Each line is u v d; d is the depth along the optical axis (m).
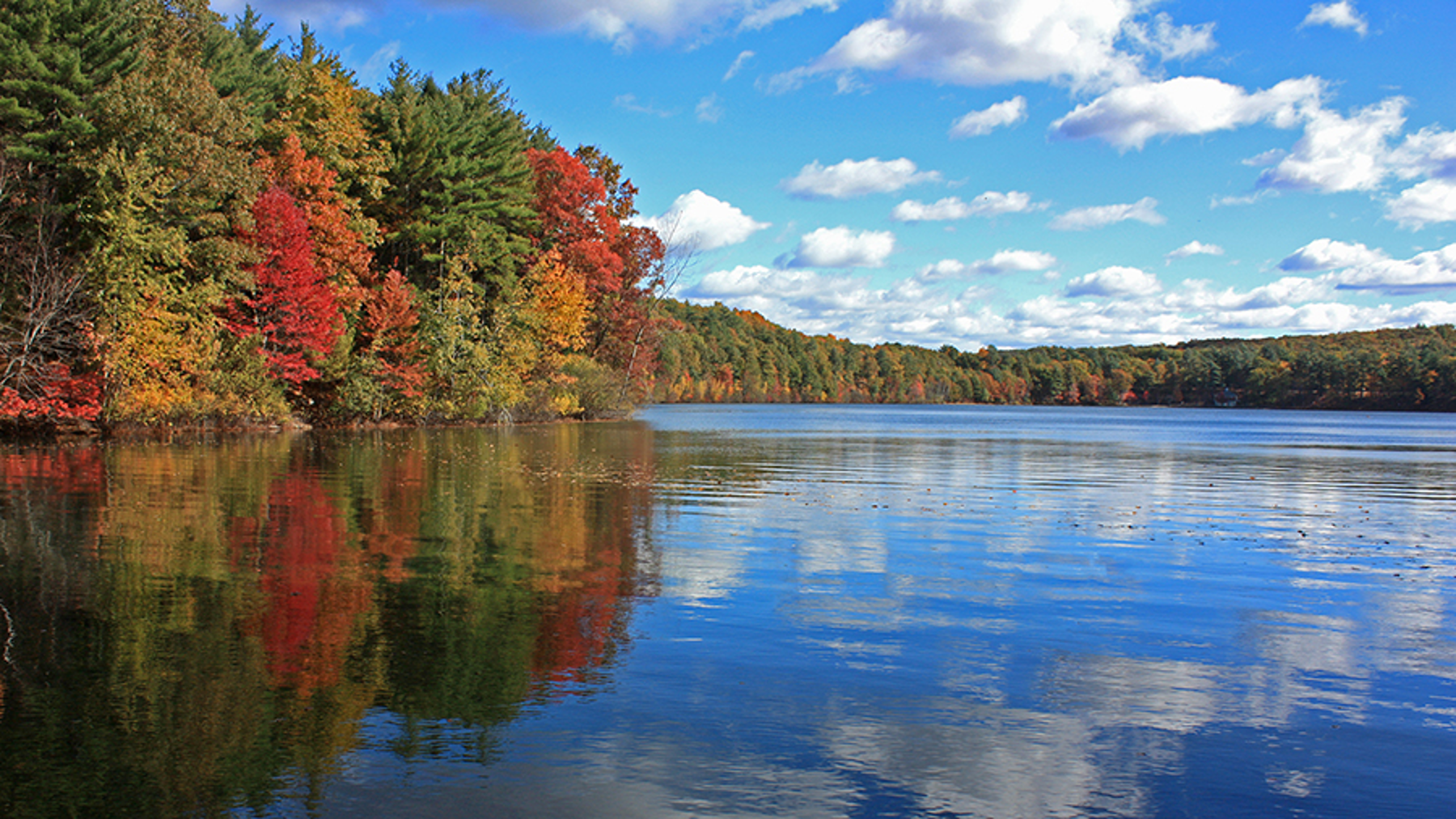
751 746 5.30
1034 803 4.68
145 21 32.75
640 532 12.99
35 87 28.36
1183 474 26.23
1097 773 5.05
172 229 30.95
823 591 9.32
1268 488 22.44
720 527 13.69
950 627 7.98
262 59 44.72
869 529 13.81
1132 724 5.78
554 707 5.83
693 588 9.28
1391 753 5.40
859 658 7.01
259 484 17.67
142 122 29.44
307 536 11.88
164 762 4.94
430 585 9.16
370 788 4.67
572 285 58.34
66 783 4.68
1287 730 5.74
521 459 26.34
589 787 4.72
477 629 7.57
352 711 5.68
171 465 21.22
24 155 27.92
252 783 4.71
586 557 10.87
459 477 20.08
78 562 9.84
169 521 12.77
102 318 29.61
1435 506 19.05
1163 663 7.09
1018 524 14.73
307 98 43.88
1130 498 19.45
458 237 51.69
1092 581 10.18
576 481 20.14
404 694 6.02
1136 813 4.58
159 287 30.95
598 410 66.19
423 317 48.53
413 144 49.72
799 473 24.16
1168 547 12.76
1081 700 6.19
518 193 56.28
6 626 7.36
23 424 29.38
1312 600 9.42
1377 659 7.29
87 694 5.90
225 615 7.83
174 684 6.12
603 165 73.06
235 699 5.86
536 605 8.45
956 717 5.83
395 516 13.84
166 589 8.71
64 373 28.39
